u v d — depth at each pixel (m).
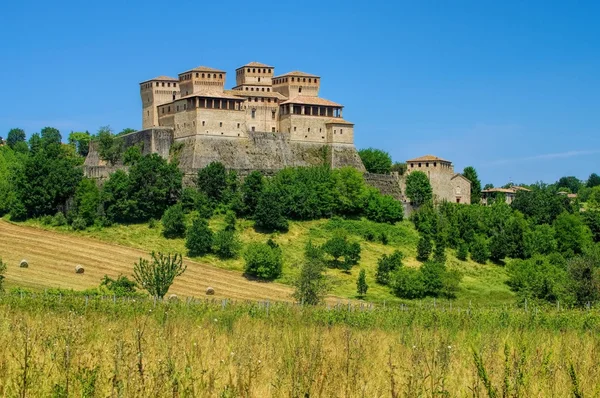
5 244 162.62
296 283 129.50
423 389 38.03
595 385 39.16
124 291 121.50
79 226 177.50
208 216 189.75
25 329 43.34
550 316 82.94
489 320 79.06
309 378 36.75
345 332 52.31
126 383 34.72
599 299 124.31
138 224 182.75
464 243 195.75
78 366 36.25
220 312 77.62
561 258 189.62
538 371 41.91
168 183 191.50
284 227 188.38
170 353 39.09
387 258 168.00
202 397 34.75
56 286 134.00
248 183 195.38
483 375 36.34
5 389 34.59
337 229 188.88
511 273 175.50
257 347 46.94
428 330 67.31
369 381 39.56
